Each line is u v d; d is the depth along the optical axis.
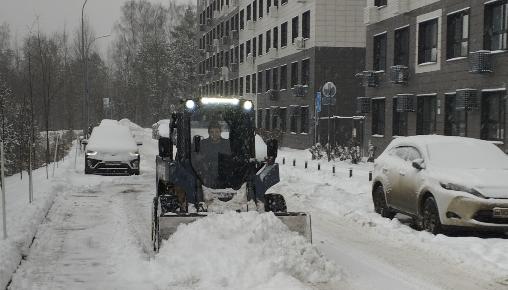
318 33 40.66
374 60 33.12
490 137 23.39
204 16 86.69
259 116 55.94
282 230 7.68
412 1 28.98
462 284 7.29
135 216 12.27
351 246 9.55
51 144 35.78
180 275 7.00
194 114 8.94
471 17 24.20
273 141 9.09
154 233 9.01
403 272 7.84
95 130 23.41
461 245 9.09
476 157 10.91
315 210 13.52
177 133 9.36
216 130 8.83
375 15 32.41
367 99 33.31
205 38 85.12
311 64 41.50
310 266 7.31
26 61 21.80
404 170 11.39
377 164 12.63
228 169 8.69
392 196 11.73
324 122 40.59
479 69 22.92
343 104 40.97
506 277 7.54
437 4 26.77
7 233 9.47
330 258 8.66
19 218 10.89
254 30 57.66
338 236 10.41
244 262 7.04
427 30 28.23
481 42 23.50
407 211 11.16
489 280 7.46
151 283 7.05
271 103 51.53
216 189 8.62
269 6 52.47
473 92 23.91
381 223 11.27
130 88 96.06
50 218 11.97
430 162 10.79
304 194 15.77
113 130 23.47
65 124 62.03
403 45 30.52
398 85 30.38
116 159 21.39
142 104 95.75
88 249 9.09
